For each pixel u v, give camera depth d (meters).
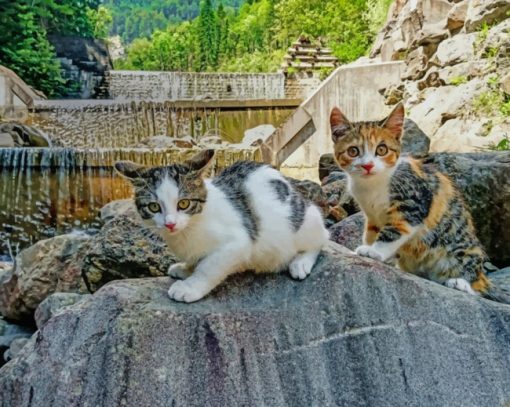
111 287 0.50
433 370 0.49
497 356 0.50
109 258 0.76
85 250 0.91
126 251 0.76
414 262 0.61
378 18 3.55
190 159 0.50
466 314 0.51
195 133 2.60
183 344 0.46
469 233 0.62
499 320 0.52
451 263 0.61
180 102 2.59
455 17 2.12
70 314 0.48
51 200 1.90
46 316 0.79
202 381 0.45
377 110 2.33
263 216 0.50
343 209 1.07
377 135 0.59
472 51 1.93
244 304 0.49
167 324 0.46
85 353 0.45
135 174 0.49
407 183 0.59
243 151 2.13
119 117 2.58
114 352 0.45
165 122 2.59
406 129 1.43
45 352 0.47
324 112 2.32
